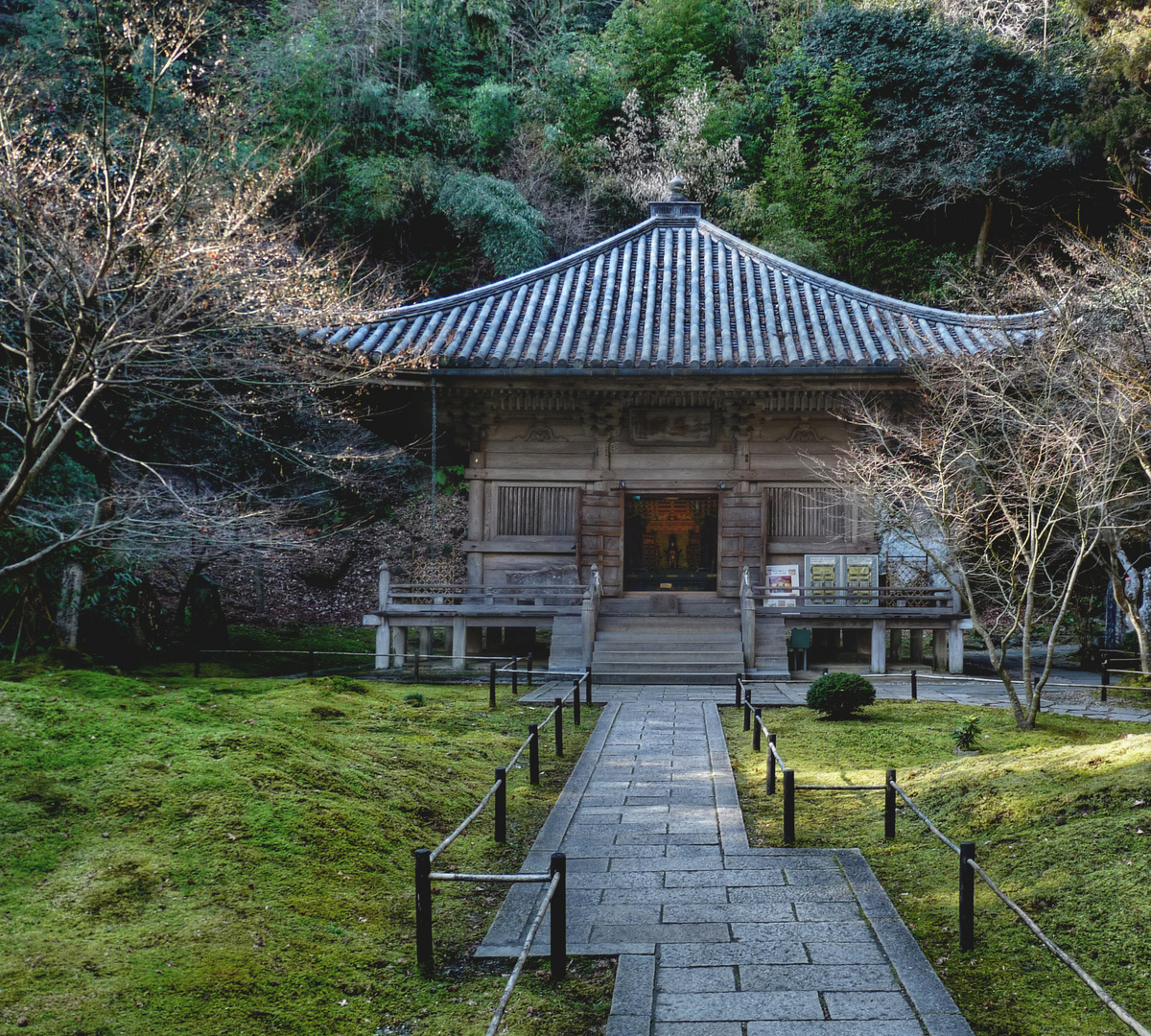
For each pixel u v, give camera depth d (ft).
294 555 93.35
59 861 21.95
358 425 81.35
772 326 67.67
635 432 69.26
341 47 103.09
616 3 141.18
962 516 46.57
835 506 68.44
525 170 109.09
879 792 32.30
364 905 22.33
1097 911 20.39
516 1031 17.38
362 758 32.27
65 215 39.91
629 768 36.76
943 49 112.88
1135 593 61.82
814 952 20.35
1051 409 47.85
